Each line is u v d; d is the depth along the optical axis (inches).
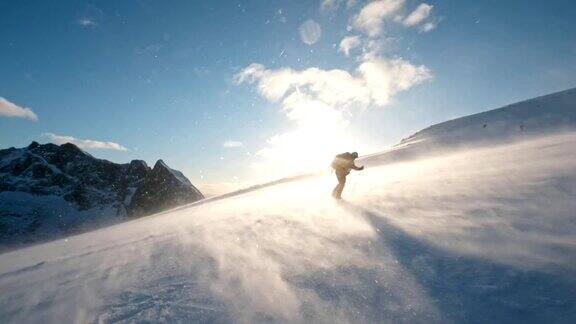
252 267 175.6
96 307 153.1
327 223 243.4
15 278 252.2
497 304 113.0
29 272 267.7
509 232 164.9
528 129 1251.8
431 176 398.3
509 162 381.4
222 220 333.7
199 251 219.5
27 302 179.2
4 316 164.4
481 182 283.7
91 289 180.1
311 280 149.9
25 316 158.9
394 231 197.8
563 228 157.3
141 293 161.2
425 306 119.0
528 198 208.2
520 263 134.3
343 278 147.4
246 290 149.2
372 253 169.6
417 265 148.1
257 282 156.1
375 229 208.2
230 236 247.6
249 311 131.3
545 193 210.2
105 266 228.4
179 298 149.4
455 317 111.0
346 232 211.9
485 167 380.8
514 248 148.0
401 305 121.8
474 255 148.1
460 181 310.0
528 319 104.0
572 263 126.5
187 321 129.3
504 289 119.9
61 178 6107.3
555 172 257.9
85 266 242.7
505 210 196.1
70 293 180.2
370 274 147.0
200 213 526.9
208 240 246.2
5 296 199.5
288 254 187.8
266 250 200.2
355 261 163.0
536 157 377.4
